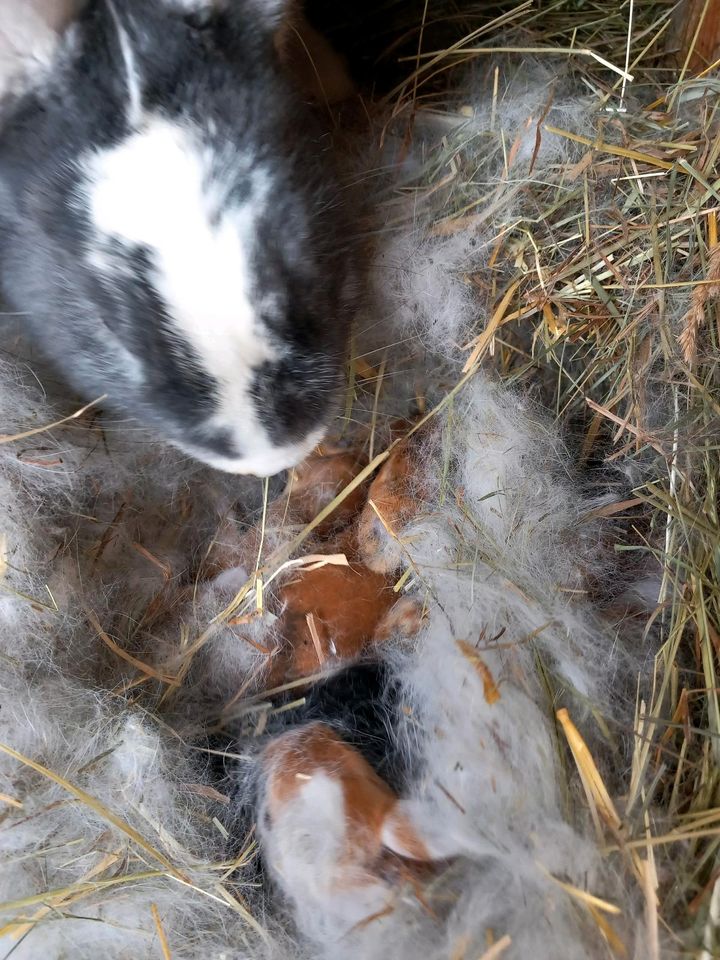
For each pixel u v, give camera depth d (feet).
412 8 1.04
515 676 0.71
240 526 0.89
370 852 0.66
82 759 0.72
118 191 0.61
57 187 0.63
